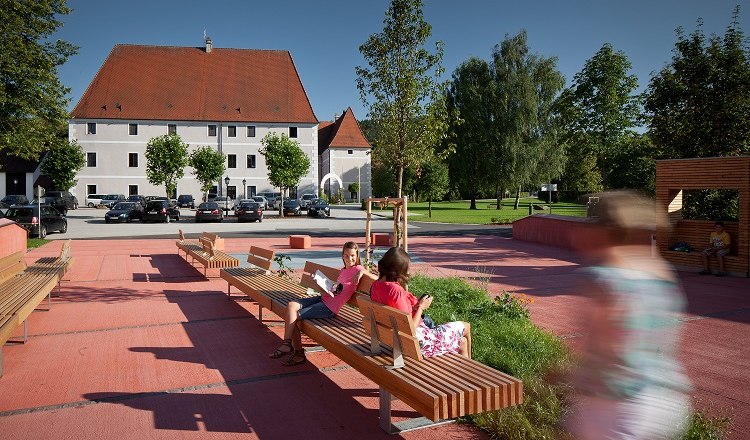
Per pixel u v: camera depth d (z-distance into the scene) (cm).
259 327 791
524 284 1218
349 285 625
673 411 246
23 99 2219
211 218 3803
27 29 2233
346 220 4112
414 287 1005
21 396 516
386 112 1498
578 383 269
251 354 654
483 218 4159
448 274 1373
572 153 3975
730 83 2102
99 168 6328
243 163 6631
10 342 705
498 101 5075
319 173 8975
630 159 2903
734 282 1269
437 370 418
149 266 1481
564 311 920
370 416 471
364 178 8169
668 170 1510
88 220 3966
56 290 1093
